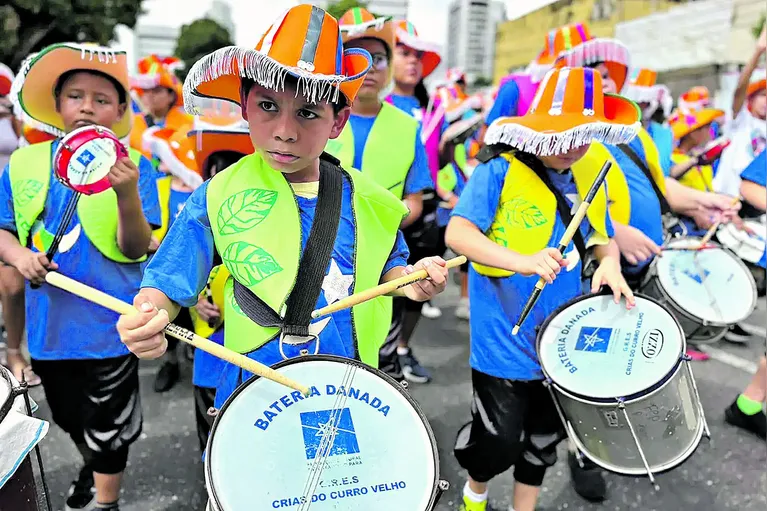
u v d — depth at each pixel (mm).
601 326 1967
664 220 3402
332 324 1413
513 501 2252
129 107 2207
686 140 5176
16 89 2016
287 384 1251
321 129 1320
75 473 2695
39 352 2121
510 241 2006
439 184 4688
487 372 2070
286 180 1409
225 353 1200
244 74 1251
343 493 1224
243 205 1372
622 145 2773
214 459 1204
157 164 3434
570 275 2062
